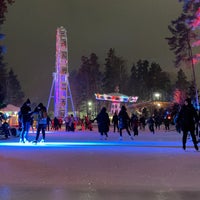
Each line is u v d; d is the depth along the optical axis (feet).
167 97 451.53
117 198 20.89
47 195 21.72
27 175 28.60
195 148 49.47
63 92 250.98
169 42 204.13
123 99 263.29
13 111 172.14
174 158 39.70
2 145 60.18
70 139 80.07
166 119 140.26
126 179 26.73
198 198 20.85
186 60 199.41
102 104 397.39
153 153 45.37
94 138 84.12
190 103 49.19
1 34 136.46
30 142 67.46
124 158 39.86
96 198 20.92
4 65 297.12
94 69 431.02
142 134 106.73
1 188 23.79
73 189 23.40
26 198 20.97
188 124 48.75
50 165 34.19
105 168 32.19
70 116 145.79
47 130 156.15
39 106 65.00
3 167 32.94
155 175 28.43
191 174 28.84
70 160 38.11
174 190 22.97
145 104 282.56
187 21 150.41
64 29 256.11
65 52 252.01
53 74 255.70
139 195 21.63
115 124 120.06
